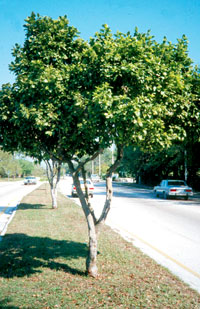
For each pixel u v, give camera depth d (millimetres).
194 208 16188
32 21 5480
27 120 4844
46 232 8664
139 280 4918
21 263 5828
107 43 4844
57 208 14641
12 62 5562
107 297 4238
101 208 15930
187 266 5930
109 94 4016
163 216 13062
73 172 5254
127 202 19609
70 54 5566
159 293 4379
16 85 5258
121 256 6242
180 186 21984
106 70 4625
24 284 4789
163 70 4781
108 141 4289
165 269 5508
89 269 5090
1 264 5777
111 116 3871
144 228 10109
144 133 4184
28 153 5875
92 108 4223
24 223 10164
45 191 29594
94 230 5195
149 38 5340
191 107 5660
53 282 4844
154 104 4762
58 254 6406
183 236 8828
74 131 4934
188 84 5180
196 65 5863
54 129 4762
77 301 4117
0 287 4676
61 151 5293
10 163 74438
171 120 5688
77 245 7129
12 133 5320
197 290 4637
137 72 4441
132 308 3918
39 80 4742
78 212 13008
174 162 30141
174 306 3982
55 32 5520
